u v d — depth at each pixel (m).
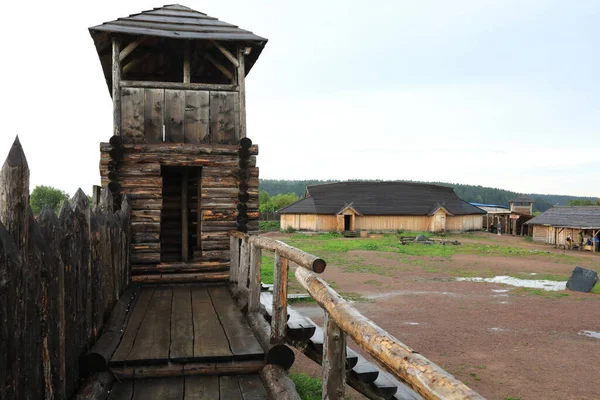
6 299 2.63
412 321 12.41
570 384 7.88
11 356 2.69
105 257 5.89
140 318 6.51
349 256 29.00
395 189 59.06
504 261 27.66
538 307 14.42
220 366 4.82
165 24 10.27
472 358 9.28
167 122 9.65
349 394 7.52
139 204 9.28
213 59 11.15
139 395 4.28
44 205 3.63
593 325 12.08
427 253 31.56
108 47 10.40
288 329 5.29
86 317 4.69
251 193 9.60
